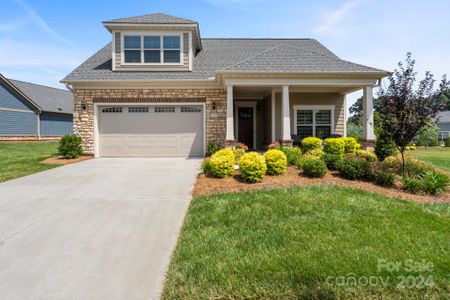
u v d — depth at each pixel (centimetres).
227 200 567
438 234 395
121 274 321
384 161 869
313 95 1473
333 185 672
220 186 682
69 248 385
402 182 707
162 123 1323
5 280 310
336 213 482
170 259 353
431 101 654
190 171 945
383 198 574
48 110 2684
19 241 407
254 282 289
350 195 588
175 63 1366
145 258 357
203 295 274
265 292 273
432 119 718
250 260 331
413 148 2158
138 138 1323
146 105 1316
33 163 1090
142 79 1268
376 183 699
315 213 484
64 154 1204
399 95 672
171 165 1073
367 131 1163
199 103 1316
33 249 383
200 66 1416
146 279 310
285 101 1141
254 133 1658
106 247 388
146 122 1322
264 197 577
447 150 2150
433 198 597
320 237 388
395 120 682
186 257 346
